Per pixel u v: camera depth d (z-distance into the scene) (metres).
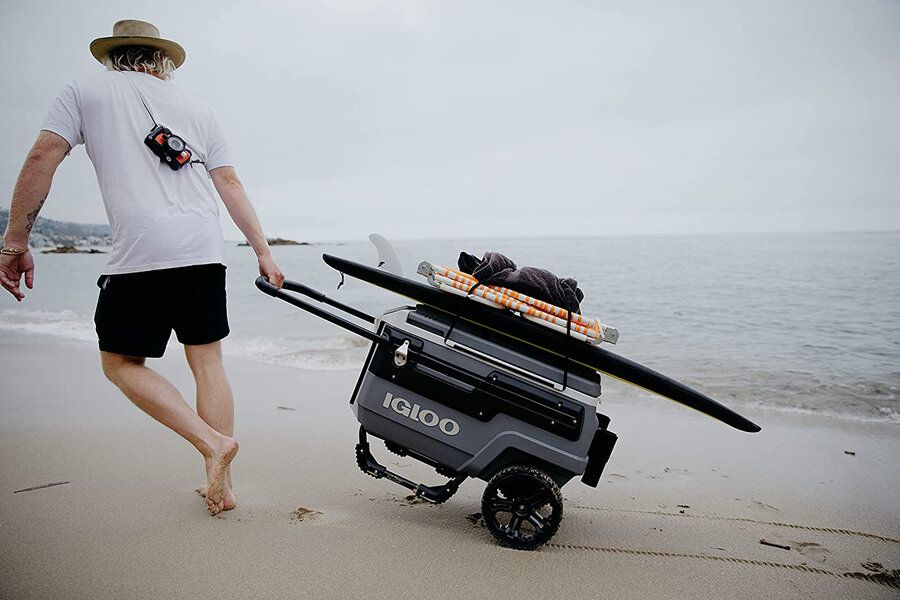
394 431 2.56
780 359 6.37
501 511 2.58
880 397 5.07
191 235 2.46
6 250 2.33
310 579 2.10
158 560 2.19
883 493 3.23
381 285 2.62
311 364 6.21
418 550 2.36
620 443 4.03
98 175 2.44
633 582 2.21
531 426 2.46
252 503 2.76
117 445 3.55
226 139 2.73
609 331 2.45
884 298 9.30
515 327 2.48
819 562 2.45
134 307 2.41
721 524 2.81
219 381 2.62
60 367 5.83
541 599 2.06
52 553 2.23
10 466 3.20
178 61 2.73
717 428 4.37
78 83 2.42
